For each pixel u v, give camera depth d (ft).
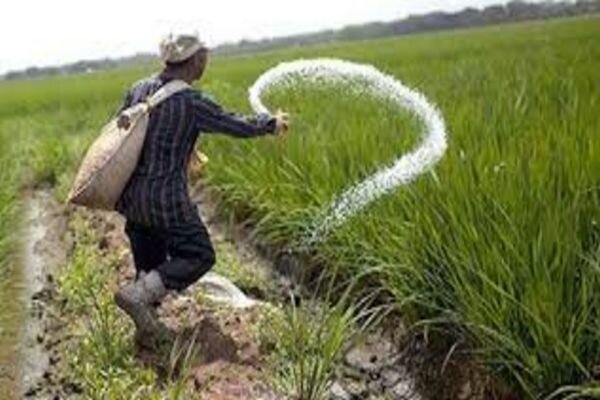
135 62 458.50
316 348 17.44
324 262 23.50
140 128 18.13
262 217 28.37
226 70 131.13
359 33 417.28
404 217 20.33
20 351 21.57
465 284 16.51
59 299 23.99
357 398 17.79
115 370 17.63
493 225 16.76
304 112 37.32
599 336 14.88
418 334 18.85
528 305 15.15
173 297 21.66
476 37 172.24
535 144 20.51
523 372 15.60
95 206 18.45
